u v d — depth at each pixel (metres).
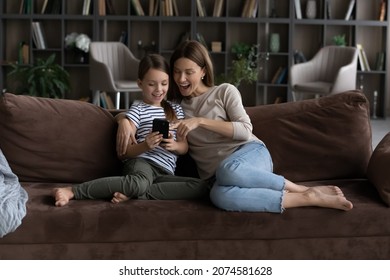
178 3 7.93
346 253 2.44
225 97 2.72
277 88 8.17
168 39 7.99
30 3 7.56
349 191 2.63
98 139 2.79
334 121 2.86
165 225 2.35
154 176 2.62
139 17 7.60
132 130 2.68
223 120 2.73
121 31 7.94
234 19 7.67
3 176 2.51
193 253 2.39
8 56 7.86
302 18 7.87
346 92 2.93
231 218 2.36
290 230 2.39
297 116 2.88
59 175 2.74
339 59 7.23
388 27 7.84
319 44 7.95
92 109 2.85
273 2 7.89
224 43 7.91
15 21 7.82
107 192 2.45
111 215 2.34
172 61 2.75
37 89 6.93
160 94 2.72
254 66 6.26
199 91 2.79
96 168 2.78
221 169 2.44
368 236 2.44
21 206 2.32
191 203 2.44
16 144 2.71
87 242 2.35
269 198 2.36
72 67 7.96
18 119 2.71
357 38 8.09
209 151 2.69
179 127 2.57
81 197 2.46
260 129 2.87
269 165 2.67
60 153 2.74
